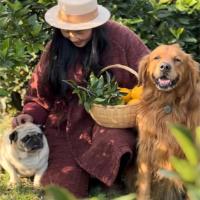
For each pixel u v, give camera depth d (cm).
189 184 90
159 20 436
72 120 359
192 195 90
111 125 342
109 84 337
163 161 326
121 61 355
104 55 354
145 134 328
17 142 354
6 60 333
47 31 408
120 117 335
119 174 358
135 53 356
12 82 430
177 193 337
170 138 320
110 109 333
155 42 434
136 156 345
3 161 367
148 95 326
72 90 356
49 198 91
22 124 364
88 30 340
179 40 434
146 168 332
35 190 357
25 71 425
